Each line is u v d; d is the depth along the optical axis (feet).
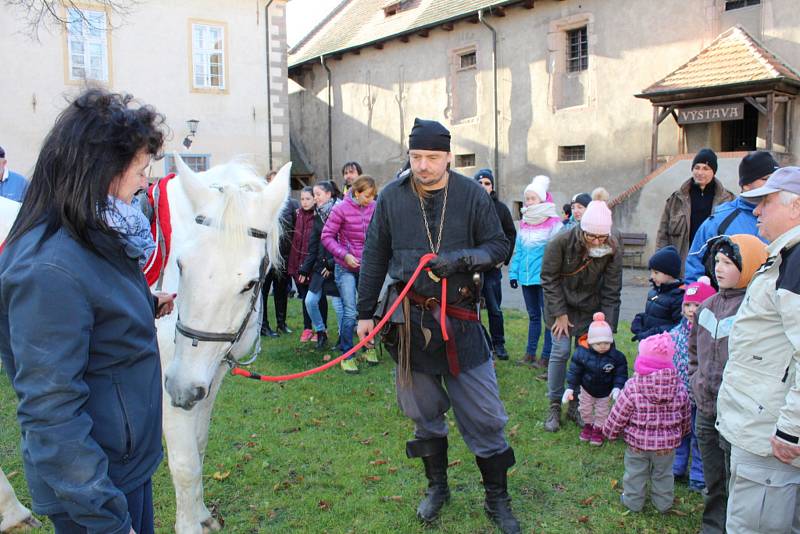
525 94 61.52
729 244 9.58
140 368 5.91
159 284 9.45
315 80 86.69
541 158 60.75
